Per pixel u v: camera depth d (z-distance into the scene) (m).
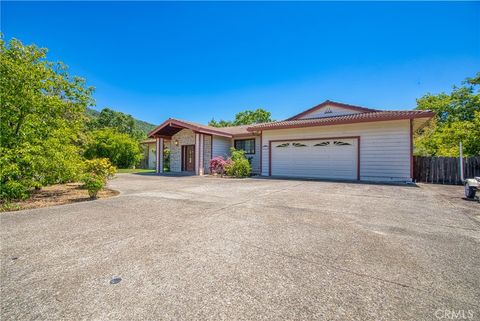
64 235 3.46
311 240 3.22
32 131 6.80
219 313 1.72
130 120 34.81
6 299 1.90
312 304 1.83
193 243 3.12
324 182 10.26
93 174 7.04
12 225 3.97
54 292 2.00
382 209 5.07
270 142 13.75
